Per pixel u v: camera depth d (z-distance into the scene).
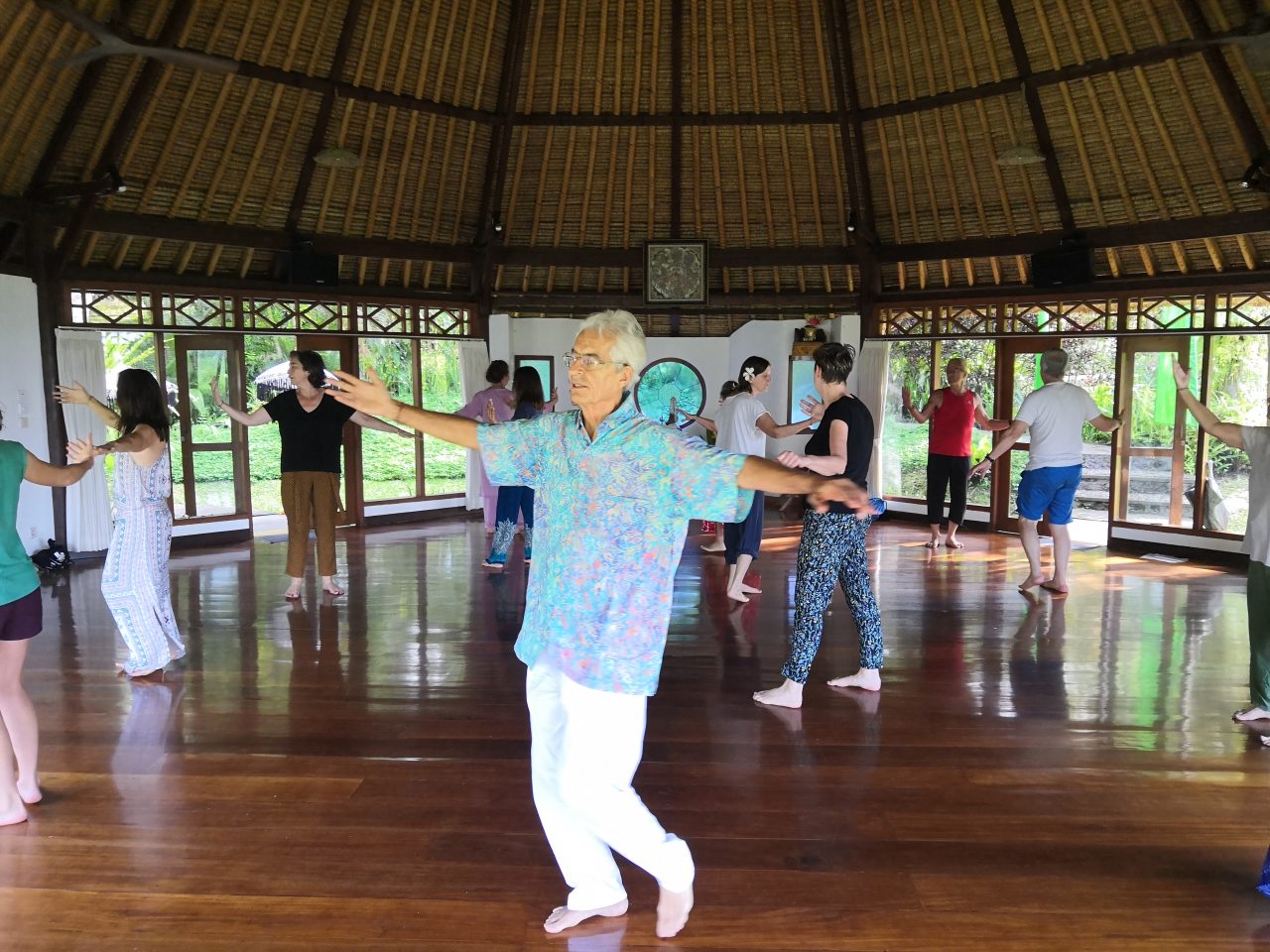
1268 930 2.35
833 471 3.65
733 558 5.95
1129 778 3.27
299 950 2.25
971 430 8.20
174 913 2.40
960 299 8.81
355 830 2.86
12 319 6.82
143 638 4.28
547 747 2.23
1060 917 2.40
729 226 9.22
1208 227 7.04
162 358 7.81
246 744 3.56
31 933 2.31
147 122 6.94
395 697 4.11
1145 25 6.47
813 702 4.07
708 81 8.28
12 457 2.87
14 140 6.37
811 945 2.29
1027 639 5.11
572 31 7.98
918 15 7.40
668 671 4.50
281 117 7.52
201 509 8.04
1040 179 7.84
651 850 2.19
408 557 7.42
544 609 2.11
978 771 3.33
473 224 9.23
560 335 10.19
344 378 2.19
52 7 4.32
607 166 8.91
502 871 2.62
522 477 2.21
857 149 8.48
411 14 7.39
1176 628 5.35
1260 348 7.19
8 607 2.86
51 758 3.42
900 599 6.04
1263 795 3.14
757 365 5.46
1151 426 7.78
